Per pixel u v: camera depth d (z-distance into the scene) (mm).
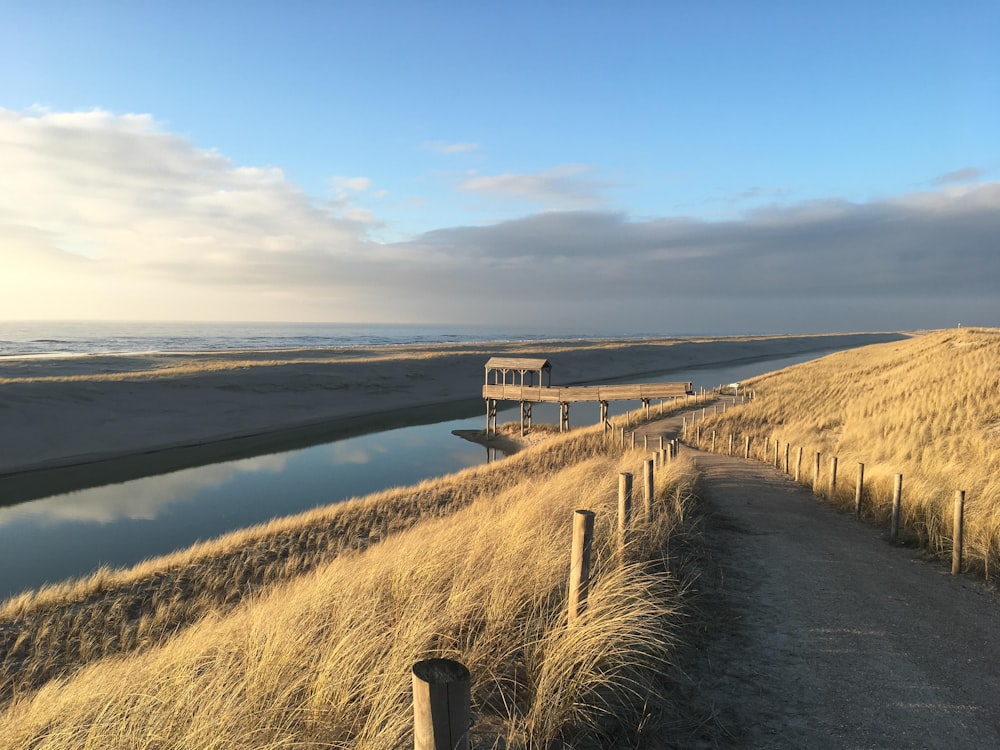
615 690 3904
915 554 8375
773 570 7500
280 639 4121
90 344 155125
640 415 40781
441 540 7004
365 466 32781
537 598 4922
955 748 3656
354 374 66562
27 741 3863
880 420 21844
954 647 5195
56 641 9211
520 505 8328
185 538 19953
